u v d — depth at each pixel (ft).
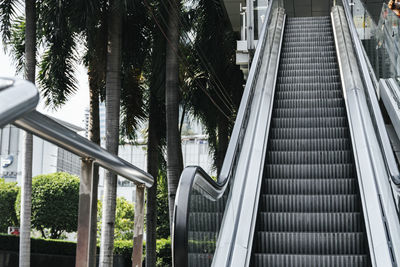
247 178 23.93
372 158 24.61
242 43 50.11
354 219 24.21
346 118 34.09
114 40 44.50
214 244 18.44
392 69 34.47
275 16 51.06
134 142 60.70
